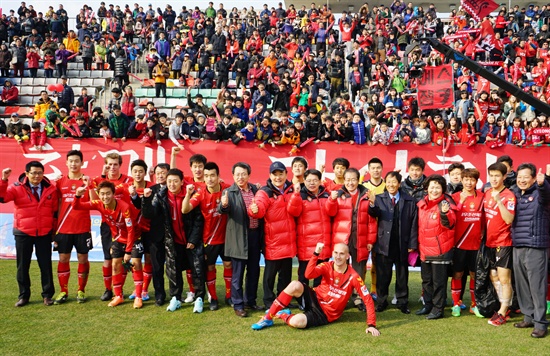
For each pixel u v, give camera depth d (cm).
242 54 1759
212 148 1172
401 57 1869
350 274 631
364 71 1742
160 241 705
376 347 565
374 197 693
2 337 591
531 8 2297
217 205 692
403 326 639
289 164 1168
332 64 1644
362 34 1852
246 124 1241
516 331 622
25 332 607
